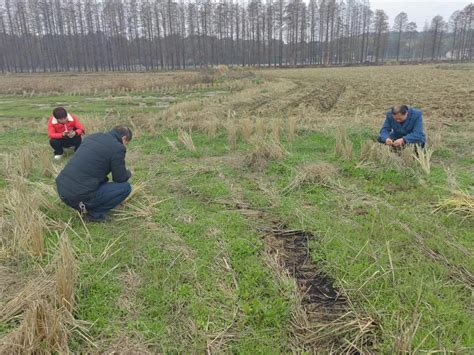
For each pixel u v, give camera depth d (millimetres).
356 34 85625
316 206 4457
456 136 7426
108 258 3420
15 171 5770
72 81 31812
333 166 5676
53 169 5988
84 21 71688
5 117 13500
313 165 5477
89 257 3414
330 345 2486
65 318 2582
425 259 3273
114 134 4289
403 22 86438
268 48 74562
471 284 2949
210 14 72375
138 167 6121
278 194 4844
